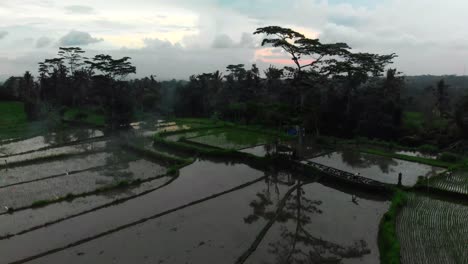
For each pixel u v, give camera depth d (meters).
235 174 33.00
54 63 84.69
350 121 50.91
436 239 19.06
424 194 26.23
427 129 47.12
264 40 41.62
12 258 17.55
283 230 20.78
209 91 83.44
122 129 59.66
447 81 183.12
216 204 24.95
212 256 17.59
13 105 84.06
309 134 51.56
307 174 32.31
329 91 55.59
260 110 62.59
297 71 44.81
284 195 27.03
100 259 17.39
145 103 78.12
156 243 19.00
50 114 64.00
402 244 18.53
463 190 26.02
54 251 18.11
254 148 43.75
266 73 76.56
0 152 41.88
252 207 24.41
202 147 45.09
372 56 57.47
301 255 17.89
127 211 23.61
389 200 25.92
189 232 20.34
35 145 46.56
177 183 29.92
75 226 21.25
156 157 38.72
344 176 29.22
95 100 77.44
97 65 65.12
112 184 29.27
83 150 43.22
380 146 44.72
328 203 25.30
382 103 50.34
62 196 26.17
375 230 20.72
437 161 35.62
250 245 18.77
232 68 89.94
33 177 31.47
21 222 21.80
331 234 20.25
